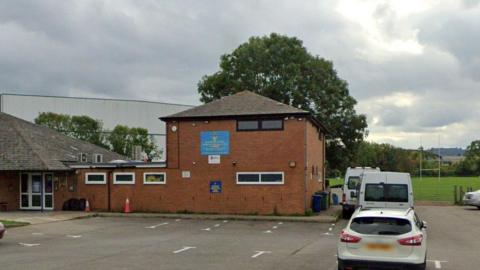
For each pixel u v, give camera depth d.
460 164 149.50
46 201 34.00
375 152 120.88
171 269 13.93
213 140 31.80
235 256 16.34
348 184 30.86
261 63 52.94
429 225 27.33
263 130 31.05
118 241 20.33
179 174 32.25
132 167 32.97
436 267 14.58
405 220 12.47
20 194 34.25
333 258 15.98
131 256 16.31
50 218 28.70
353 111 53.91
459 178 130.25
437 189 74.56
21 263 14.88
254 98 33.09
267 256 16.36
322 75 53.19
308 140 31.88
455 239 21.70
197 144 32.06
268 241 20.47
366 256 12.20
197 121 32.09
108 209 33.22
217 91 54.28
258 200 30.88
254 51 53.34
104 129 84.62
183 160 32.25
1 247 18.55
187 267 14.25
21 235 22.23
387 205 23.66
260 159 31.00
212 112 31.95
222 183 31.52
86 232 23.47
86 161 38.69
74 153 38.59
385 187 23.83
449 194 61.75
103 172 33.44
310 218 28.61
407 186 23.80
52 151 35.94
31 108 85.12
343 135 53.66
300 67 52.91
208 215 30.50
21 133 35.66
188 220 28.98
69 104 88.00
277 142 30.81
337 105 53.44
